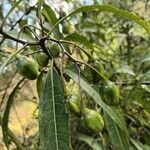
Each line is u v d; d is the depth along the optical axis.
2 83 0.41
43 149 0.21
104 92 0.23
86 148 0.53
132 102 0.42
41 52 0.25
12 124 0.53
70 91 0.23
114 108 0.24
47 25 0.30
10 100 0.26
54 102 0.22
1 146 0.47
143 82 0.36
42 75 0.26
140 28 0.51
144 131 0.50
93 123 0.23
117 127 0.25
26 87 0.49
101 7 0.23
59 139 0.21
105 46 0.61
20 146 0.39
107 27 0.59
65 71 0.23
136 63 0.56
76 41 0.28
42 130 0.21
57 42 0.23
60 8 0.40
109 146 0.46
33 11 0.36
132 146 0.47
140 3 0.61
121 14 0.23
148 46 0.58
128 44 0.58
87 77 0.24
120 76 0.40
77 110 0.22
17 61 0.24
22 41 0.24
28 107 0.52
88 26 0.53
